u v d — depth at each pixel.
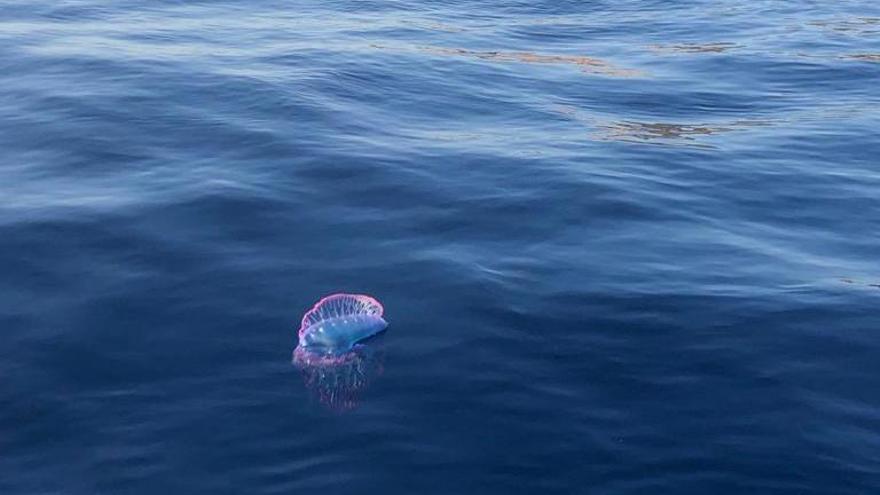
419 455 4.30
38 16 11.44
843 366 5.01
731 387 4.81
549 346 5.10
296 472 4.20
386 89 9.32
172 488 4.11
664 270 5.94
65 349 5.04
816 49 11.52
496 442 4.39
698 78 10.34
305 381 4.77
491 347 5.07
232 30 11.23
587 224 6.55
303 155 7.43
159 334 5.16
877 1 14.09
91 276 5.69
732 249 6.29
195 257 5.90
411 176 7.14
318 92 8.96
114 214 6.41
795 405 4.68
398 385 4.75
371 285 5.66
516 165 7.46
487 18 12.89
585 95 9.62
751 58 11.11
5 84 8.89
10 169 7.16
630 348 5.11
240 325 5.24
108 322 5.26
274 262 5.88
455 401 4.65
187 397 4.67
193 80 9.05
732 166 7.76
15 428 4.47
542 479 4.18
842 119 9.09
